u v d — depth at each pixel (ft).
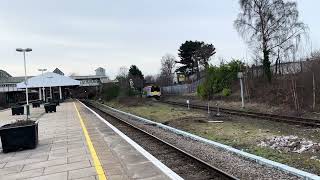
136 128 68.28
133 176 29.71
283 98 102.01
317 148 40.96
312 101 89.86
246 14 149.89
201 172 33.04
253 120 78.69
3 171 34.12
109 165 33.81
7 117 120.98
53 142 50.11
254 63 147.23
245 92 129.39
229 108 115.24
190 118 86.99
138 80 354.95
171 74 412.98
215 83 154.40
